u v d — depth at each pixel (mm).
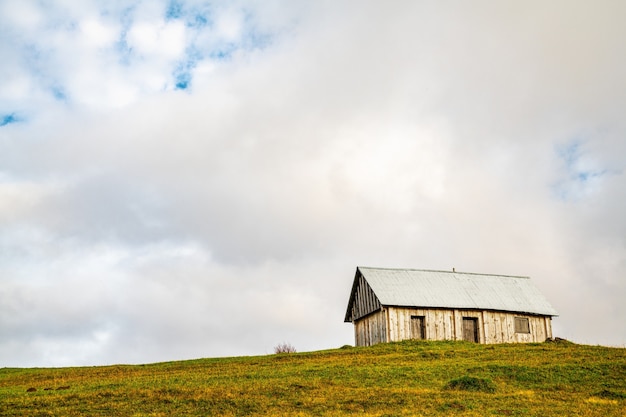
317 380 35469
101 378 42438
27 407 29578
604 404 28797
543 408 28219
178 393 32000
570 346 49906
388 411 28141
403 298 60750
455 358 44188
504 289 66000
